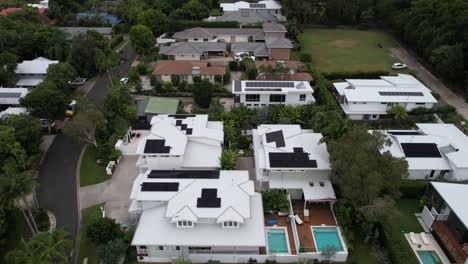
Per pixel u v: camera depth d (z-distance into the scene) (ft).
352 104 237.45
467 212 145.69
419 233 158.81
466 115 242.78
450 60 265.34
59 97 222.07
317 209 171.94
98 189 185.26
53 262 137.69
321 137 189.98
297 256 145.59
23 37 304.50
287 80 258.37
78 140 209.87
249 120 228.22
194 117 209.77
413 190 175.42
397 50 360.69
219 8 473.26
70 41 315.78
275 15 411.34
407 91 244.63
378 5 413.59
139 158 187.42
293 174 177.37
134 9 401.70
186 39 348.59
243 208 149.79
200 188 158.61
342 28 428.15
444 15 295.07
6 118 199.72
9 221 161.48
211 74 274.57
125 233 153.48
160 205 156.87
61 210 172.76
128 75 285.02
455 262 142.92
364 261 147.43
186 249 145.07
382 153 174.09
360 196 149.79
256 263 147.43
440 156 187.62
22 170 183.11
